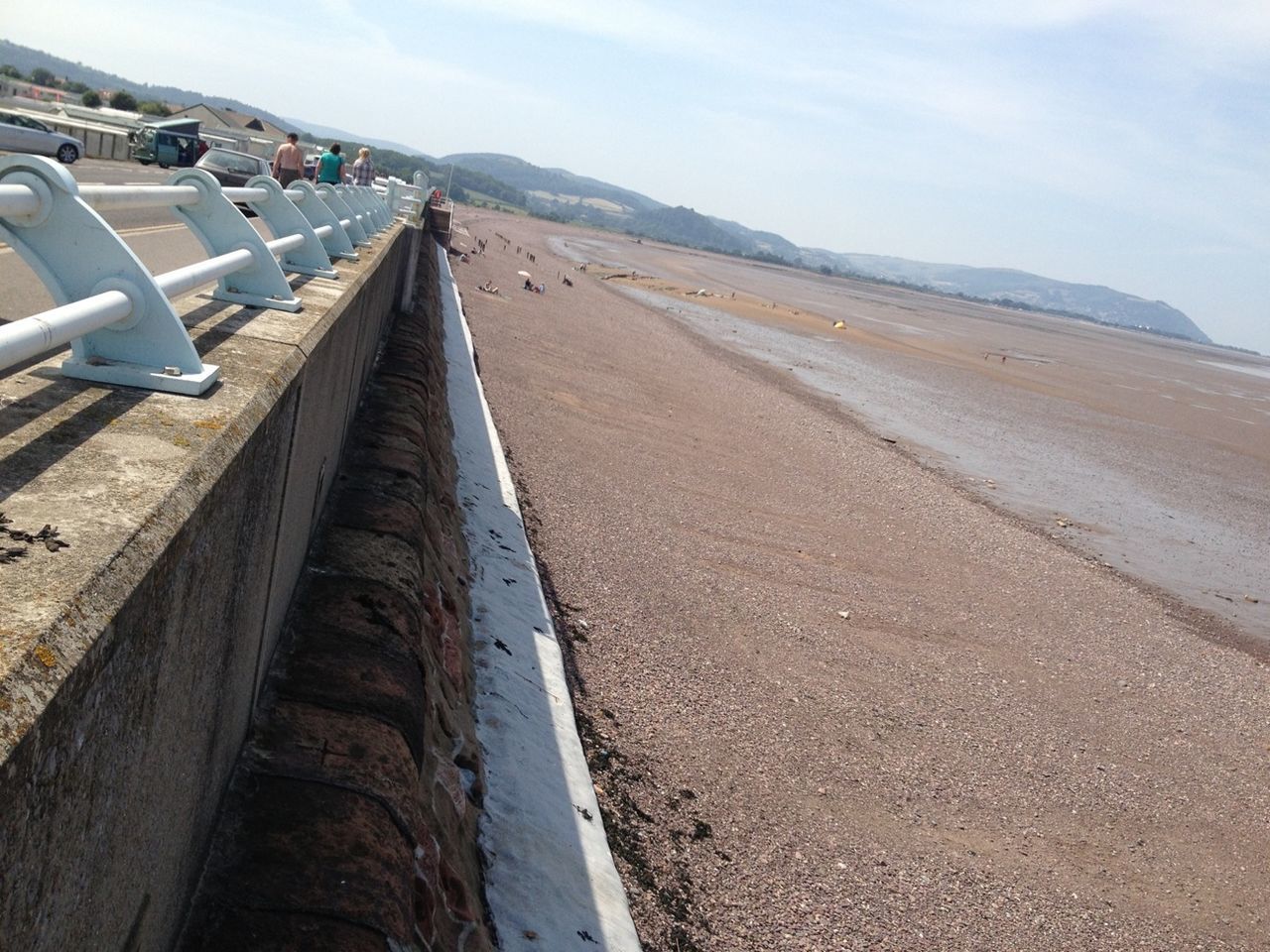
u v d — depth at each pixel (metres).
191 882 3.14
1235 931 9.91
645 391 30.41
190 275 3.56
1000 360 75.75
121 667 1.82
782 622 14.74
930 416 40.47
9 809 1.36
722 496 20.77
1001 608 18.12
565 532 15.65
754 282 136.75
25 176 2.74
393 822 3.99
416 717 4.86
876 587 17.50
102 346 3.03
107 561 1.77
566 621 12.27
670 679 11.73
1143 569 23.55
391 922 3.39
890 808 10.48
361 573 6.11
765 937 7.78
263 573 3.70
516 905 5.91
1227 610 21.59
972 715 13.36
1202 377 102.19
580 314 47.22
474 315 34.47
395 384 11.98
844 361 55.12
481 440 17.27
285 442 3.73
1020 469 32.56
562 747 8.55
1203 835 11.70
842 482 24.84
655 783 9.31
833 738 11.66
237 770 3.85
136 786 2.14
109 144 32.44
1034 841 10.68
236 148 32.22
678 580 15.14
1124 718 14.54
